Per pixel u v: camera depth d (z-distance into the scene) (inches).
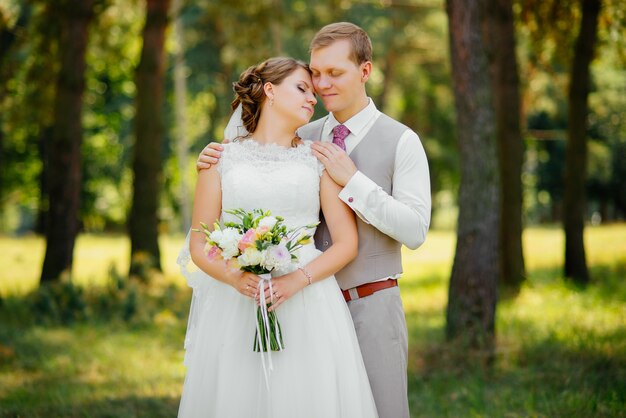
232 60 784.9
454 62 253.9
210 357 126.5
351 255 126.3
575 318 303.3
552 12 426.3
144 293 374.3
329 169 126.5
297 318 124.3
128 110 937.5
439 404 198.8
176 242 822.5
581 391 198.8
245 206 126.0
